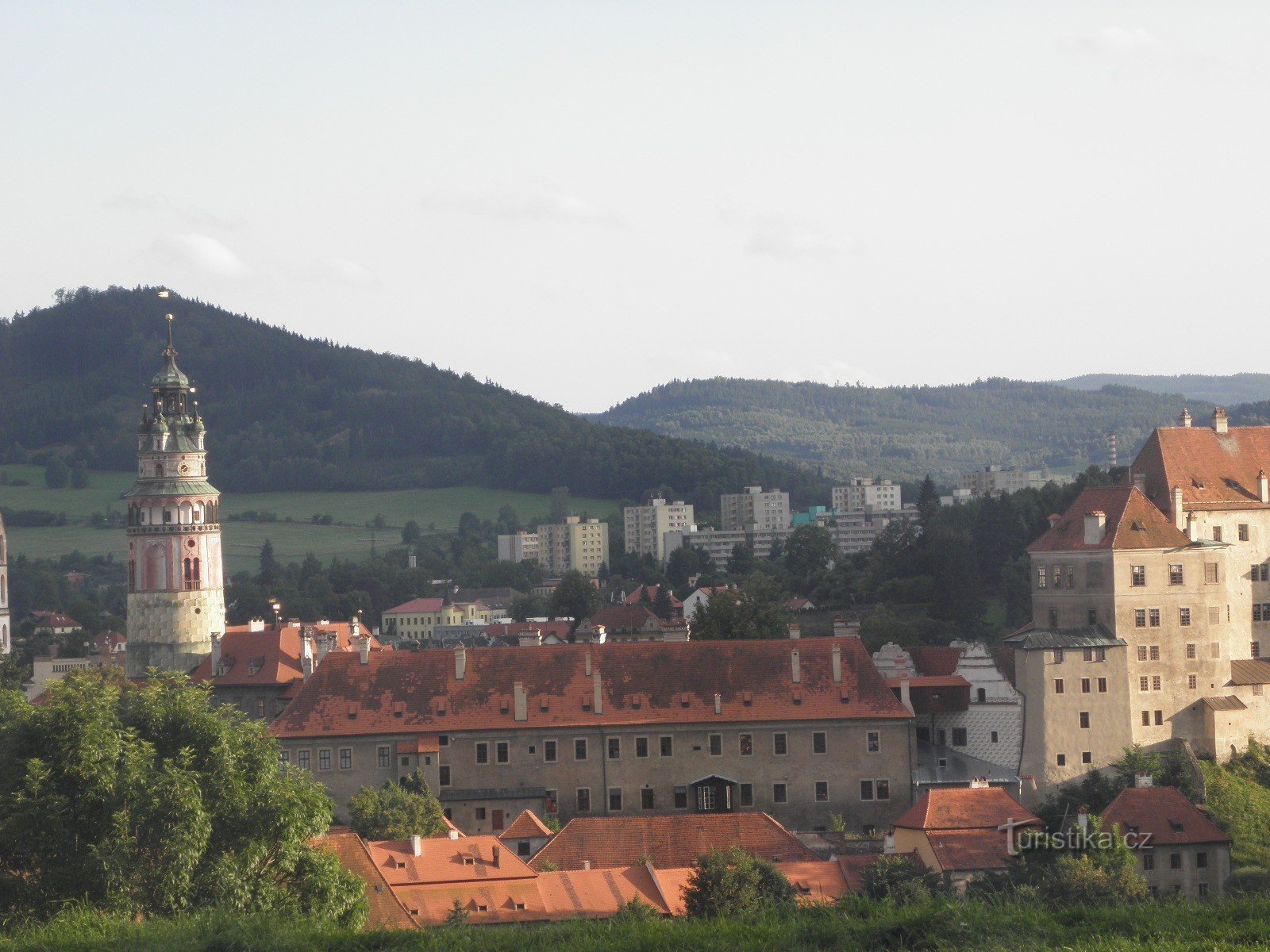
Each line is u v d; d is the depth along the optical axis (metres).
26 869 91.00
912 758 186.75
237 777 95.19
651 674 191.62
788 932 68.50
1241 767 185.75
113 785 90.62
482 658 194.12
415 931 71.38
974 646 191.38
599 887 134.88
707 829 149.25
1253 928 65.81
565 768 187.12
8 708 98.00
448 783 186.38
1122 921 68.62
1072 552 192.25
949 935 68.12
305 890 94.19
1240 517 197.25
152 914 87.06
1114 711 186.88
